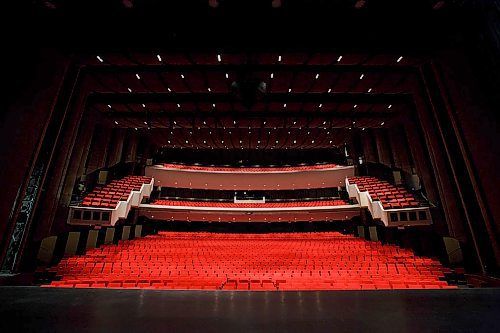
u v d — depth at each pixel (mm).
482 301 1609
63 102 8469
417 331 1227
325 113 12398
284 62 8367
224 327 1282
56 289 1888
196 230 20656
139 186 16109
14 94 6375
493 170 6340
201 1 6645
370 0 6516
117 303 1619
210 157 22922
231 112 12320
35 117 7051
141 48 7617
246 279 7594
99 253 11602
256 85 7566
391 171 15672
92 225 11812
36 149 7266
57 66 7648
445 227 9680
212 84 9758
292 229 20766
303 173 19047
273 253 12352
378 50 7715
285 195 21828
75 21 6852
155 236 17031
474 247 7699
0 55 6062
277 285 7145
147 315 1427
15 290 1852
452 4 6242
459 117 7219
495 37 5863
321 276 8289
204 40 7523
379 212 14031
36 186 7809
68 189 10430
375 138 15164
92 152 13109
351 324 1312
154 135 16375
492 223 6590
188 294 1804
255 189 20797
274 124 13312
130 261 10039
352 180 17297
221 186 20453
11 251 7207
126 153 15844
